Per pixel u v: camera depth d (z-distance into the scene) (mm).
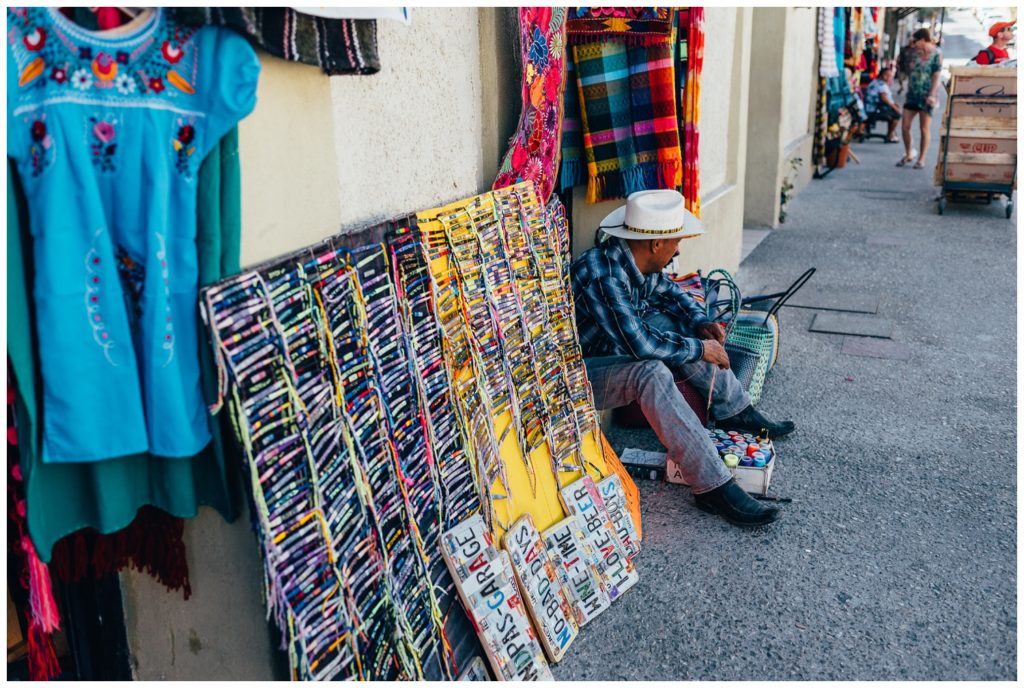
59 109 1528
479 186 3115
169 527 1978
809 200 10594
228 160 1707
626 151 4020
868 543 3273
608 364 3494
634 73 3906
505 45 3195
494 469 2723
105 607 2199
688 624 2822
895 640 2734
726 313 4551
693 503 3561
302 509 1901
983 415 4445
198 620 2148
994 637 2748
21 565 2029
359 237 2197
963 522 3430
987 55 9203
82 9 1540
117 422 1666
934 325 5891
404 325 2354
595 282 3410
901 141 15930
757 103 8727
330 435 2012
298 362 1921
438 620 2354
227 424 1862
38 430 1646
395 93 2469
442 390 2512
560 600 2746
